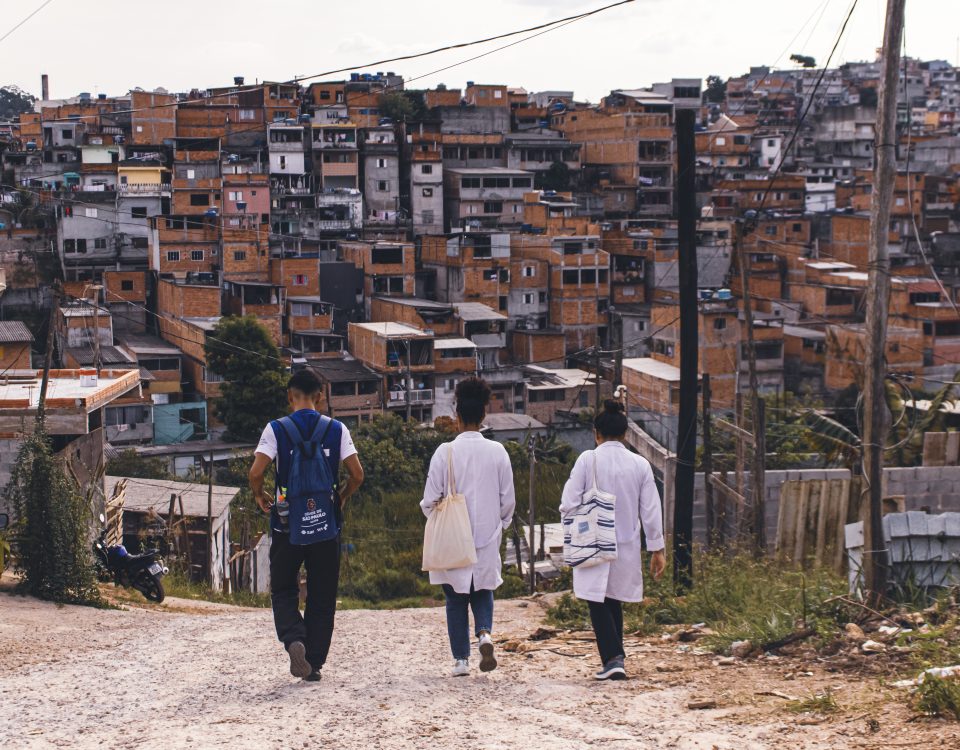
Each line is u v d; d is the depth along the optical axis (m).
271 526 6.39
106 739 5.23
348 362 61.41
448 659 7.61
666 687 6.38
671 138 91.62
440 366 60.44
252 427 53.78
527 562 29.73
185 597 16.08
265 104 86.88
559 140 91.06
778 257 79.06
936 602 8.48
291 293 67.00
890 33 9.35
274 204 78.12
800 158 111.25
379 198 82.50
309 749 4.96
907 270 76.19
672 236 79.62
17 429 15.70
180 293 61.38
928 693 5.25
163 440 55.47
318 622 6.44
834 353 62.41
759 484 14.92
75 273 71.38
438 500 6.56
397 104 93.31
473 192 82.88
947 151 106.25
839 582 9.91
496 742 5.01
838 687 6.23
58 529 11.31
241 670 6.97
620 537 6.67
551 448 51.91
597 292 72.62
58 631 9.06
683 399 14.52
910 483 14.81
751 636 7.84
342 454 6.34
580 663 7.46
